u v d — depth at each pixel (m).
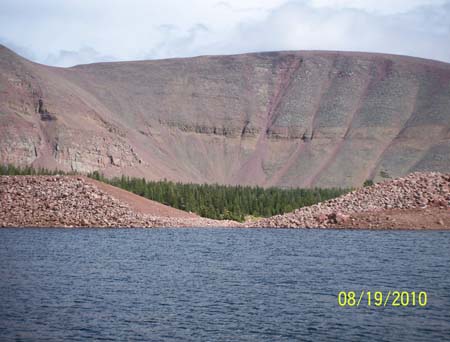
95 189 120.56
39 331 37.28
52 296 46.59
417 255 66.38
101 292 48.06
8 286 50.59
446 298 44.81
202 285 51.00
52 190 116.88
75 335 36.53
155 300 45.12
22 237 91.12
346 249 73.31
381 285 49.66
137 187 182.12
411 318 39.66
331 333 36.56
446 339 35.28
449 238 81.62
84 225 109.25
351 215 102.38
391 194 105.75
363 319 39.50
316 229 102.38
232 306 43.12
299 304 43.56
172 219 121.62
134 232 102.31
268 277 54.66
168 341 35.41
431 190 103.56
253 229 110.12
